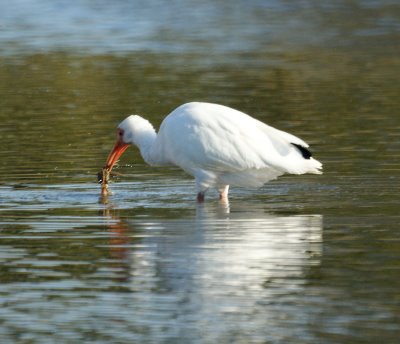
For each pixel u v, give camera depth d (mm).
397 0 38844
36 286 11555
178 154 15625
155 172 17688
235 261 12297
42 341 10039
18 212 14922
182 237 13406
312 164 15266
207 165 15336
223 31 34750
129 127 16625
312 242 13023
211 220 14297
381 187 15984
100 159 18453
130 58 30031
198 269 12023
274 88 25422
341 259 12289
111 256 12625
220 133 15297
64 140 20016
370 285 11336
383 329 10109
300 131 20344
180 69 28234
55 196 15945
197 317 10547
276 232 13555
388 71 27422
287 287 11344
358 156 18047
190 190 16375
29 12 39312
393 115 21734
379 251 12562
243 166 15195
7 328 10375
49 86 26094
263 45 32156
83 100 24219
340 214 14430
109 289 11414
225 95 24578
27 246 13133
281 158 15141
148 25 36156
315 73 27406
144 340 10016
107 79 26953
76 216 14664
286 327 10227
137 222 14266
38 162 18219
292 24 35719
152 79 26844
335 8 38156
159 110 22891
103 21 37031
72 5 40500
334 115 21938
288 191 16047
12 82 26766
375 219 14078
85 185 16656
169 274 11875
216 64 29000
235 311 10688
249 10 38844
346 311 10586
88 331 10250
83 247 13055
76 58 30109
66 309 10836
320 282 11484
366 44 31750
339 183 16312
